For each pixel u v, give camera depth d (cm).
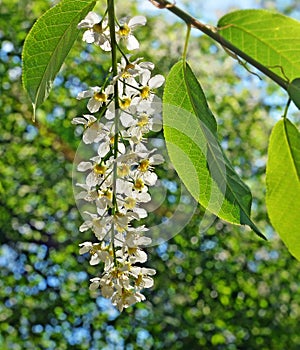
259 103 490
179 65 91
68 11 92
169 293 473
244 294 486
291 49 91
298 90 88
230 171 91
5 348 467
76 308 472
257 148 489
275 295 487
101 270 469
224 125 487
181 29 462
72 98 462
